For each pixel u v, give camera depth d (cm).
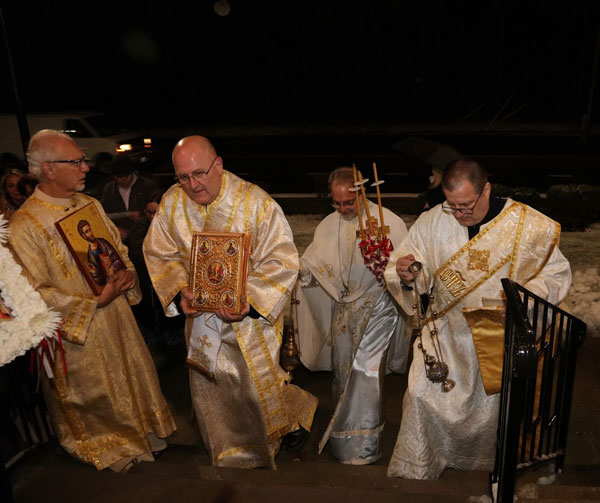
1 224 244
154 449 398
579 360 507
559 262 321
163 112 3641
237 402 369
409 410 343
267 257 348
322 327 458
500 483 254
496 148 2008
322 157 1822
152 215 511
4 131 1382
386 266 359
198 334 361
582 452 385
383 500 266
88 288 352
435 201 439
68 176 338
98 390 357
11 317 231
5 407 350
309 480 340
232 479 338
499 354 322
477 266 322
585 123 2167
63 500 279
